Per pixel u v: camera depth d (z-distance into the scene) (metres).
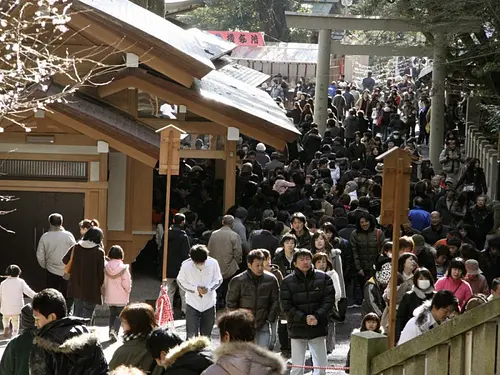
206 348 22.11
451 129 104.62
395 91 119.62
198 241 52.19
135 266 60.66
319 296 34.12
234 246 47.69
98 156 52.28
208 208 62.94
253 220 56.03
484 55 81.12
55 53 54.03
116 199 56.81
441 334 22.27
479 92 89.56
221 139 60.34
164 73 54.62
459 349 22.09
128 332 24.66
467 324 21.81
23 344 22.58
